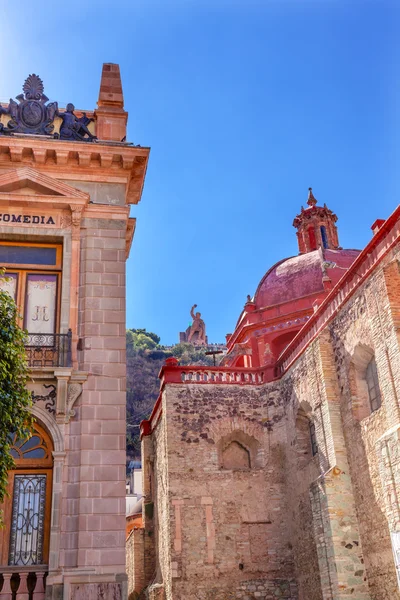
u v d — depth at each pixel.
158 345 132.38
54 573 13.76
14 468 14.83
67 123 18.25
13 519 14.50
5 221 17.08
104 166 17.89
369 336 20.77
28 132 17.97
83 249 17.16
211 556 25.73
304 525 25.09
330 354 23.84
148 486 34.16
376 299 19.86
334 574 20.62
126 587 13.86
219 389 28.97
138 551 32.56
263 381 29.38
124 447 15.16
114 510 14.50
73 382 15.59
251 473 27.48
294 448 26.69
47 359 15.82
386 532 19.45
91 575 13.82
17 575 13.86
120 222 17.58
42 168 17.61
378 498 20.02
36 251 17.30
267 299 36.62
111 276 16.97
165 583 27.17
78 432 15.16
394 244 19.05
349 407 22.19
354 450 21.72
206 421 28.22
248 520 26.56
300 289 35.84
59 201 17.27
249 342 35.44
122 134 18.58
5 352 12.41
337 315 23.33
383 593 19.53
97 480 14.73
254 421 28.58
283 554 26.14
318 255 37.06
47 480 14.91
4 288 16.77
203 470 27.25
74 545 14.15
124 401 15.62
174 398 28.44
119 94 19.14
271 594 25.42
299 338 26.81
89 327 16.30
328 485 21.66
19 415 12.59
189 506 26.48
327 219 43.22
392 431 17.80
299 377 26.34
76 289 16.67
